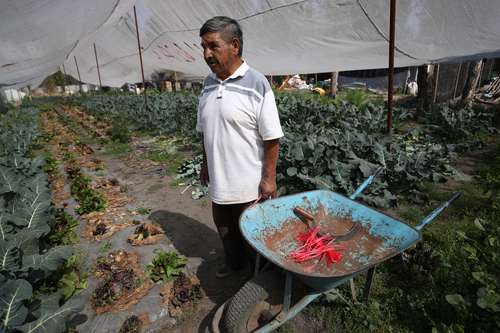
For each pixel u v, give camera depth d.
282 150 5.26
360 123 7.83
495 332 2.16
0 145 8.05
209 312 2.67
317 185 4.36
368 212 2.33
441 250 3.22
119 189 5.49
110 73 20.27
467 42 6.46
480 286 2.50
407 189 4.62
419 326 2.38
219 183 2.34
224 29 1.92
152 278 3.04
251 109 2.09
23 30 5.73
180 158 7.20
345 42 7.09
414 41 6.54
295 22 6.75
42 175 4.50
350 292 2.69
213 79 2.21
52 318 2.07
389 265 2.98
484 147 6.95
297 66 9.69
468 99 12.12
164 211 4.60
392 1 4.77
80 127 12.77
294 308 2.00
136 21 9.90
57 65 12.63
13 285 2.06
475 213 3.98
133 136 9.99
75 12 5.86
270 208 2.34
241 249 2.96
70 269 3.19
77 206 4.83
